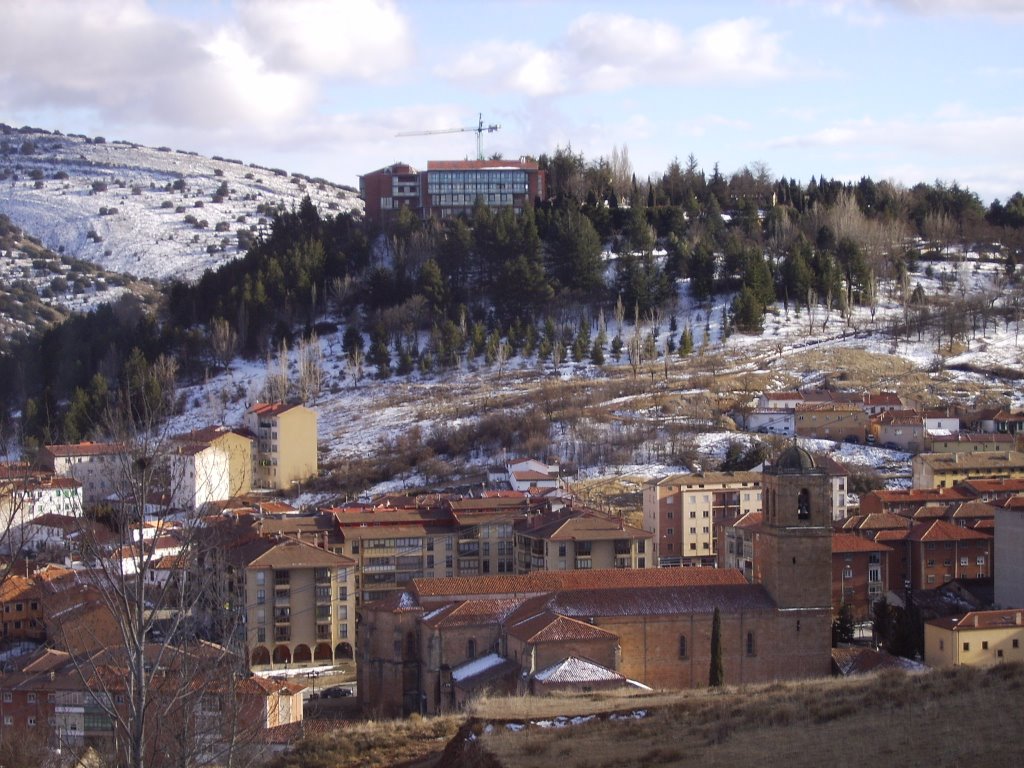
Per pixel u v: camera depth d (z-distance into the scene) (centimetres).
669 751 7750
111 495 14888
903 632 15662
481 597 14638
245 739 6925
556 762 7788
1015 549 17212
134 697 6297
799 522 14062
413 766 8938
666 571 14875
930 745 7262
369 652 14838
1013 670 9012
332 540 19850
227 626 7481
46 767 8700
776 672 13988
